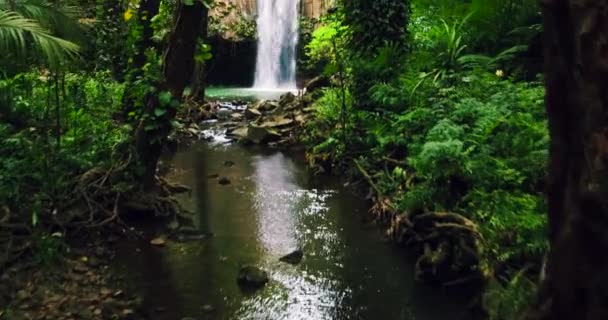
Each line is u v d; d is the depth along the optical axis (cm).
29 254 409
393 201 519
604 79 142
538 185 403
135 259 439
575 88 153
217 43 1752
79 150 555
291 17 1845
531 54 712
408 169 544
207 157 819
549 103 165
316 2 1783
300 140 894
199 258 443
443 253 400
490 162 433
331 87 946
